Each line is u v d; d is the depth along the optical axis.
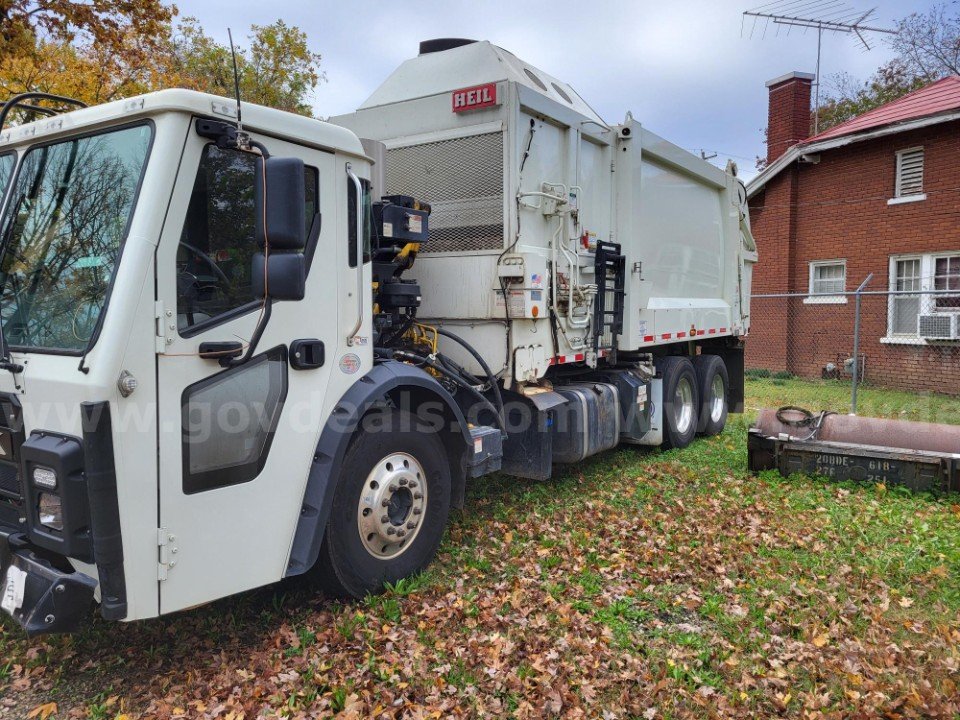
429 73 5.70
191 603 3.14
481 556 4.77
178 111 2.98
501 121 5.11
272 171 2.96
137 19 8.67
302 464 3.62
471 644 3.61
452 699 3.17
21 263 3.28
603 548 4.97
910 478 6.27
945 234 13.84
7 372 3.15
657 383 7.71
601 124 6.44
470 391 5.09
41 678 3.39
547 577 4.46
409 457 4.25
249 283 3.30
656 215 7.45
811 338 16.02
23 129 3.43
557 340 5.77
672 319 7.90
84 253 3.06
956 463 6.06
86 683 3.36
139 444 2.90
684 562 4.70
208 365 3.13
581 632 3.77
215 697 3.20
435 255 5.47
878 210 14.80
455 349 5.44
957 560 4.70
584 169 6.27
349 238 3.80
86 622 3.88
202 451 3.15
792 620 3.89
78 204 3.16
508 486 6.46
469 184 5.30
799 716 3.07
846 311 15.42
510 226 5.12
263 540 3.45
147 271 2.89
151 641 3.72
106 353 2.79
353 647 3.58
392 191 5.70
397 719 3.07
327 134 3.61
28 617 2.90
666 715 3.06
